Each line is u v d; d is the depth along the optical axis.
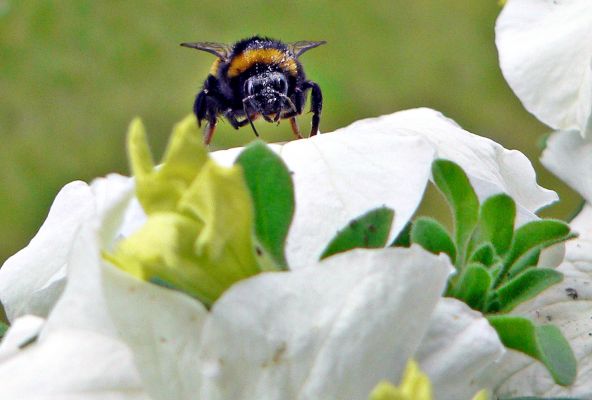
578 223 0.25
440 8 1.12
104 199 0.18
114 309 0.13
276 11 1.13
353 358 0.14
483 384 0.16
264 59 0.38
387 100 1.02
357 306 0.14
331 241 0.16
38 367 0.13
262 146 0.15
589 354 0.21
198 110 0.38
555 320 0.22
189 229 0.13
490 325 0.16
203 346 0.13
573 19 0.24
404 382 0.12
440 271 0.14
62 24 1.12
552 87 0.23
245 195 0.13
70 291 0.14
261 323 0.14
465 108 0.99
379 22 1.12
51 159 0.99
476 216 0.17
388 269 0.14
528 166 0.22
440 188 0.18
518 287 0.17
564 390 0.19
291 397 0.14
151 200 0.14
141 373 0.13
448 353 0.15
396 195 0.18
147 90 1.05
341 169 0.19
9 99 1.05
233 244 0.14
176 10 1.14
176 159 0.13
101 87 1.06
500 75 1.03
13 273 0.20
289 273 0.14
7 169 0.99
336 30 1.11
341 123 1.00
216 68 0.38
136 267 0.13
